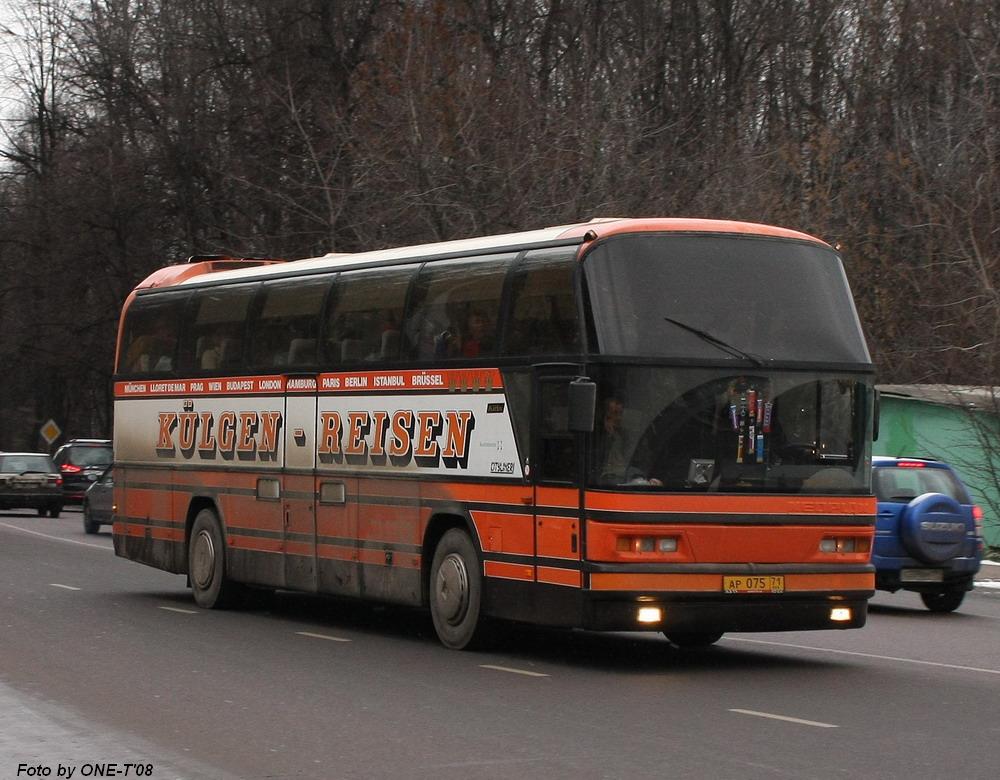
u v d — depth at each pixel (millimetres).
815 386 14156
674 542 13484
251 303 19484
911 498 20656
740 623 13656
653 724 10836
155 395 21562
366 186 34781
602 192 33031
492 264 15141
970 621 19656
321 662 14383
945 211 35875
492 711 11414
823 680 13352
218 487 19922
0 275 57000
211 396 20156
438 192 32688
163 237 50875
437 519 15734
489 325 15000
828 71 46156
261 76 43656
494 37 40250
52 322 56156
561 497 13789
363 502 16891
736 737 10297
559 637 17078
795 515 13875
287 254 40906
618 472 13391
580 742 10094
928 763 9367
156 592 22266
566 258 14047
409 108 33438
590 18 43219
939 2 43844
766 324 14125
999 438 31000
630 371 13516
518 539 14375
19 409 76875
